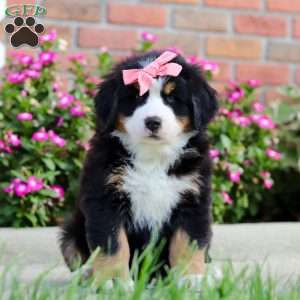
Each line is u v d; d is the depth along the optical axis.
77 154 2.55
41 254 2.18
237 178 2.56
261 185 2.66
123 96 1.93
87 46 2.85
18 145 2.51
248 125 2.67
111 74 1.99
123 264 1.89
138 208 1.94
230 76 2.96
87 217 1.91
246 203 2.62
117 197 1.92
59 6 2.82
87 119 2.58
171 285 1.62
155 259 1.85
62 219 2.52
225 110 2.64
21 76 2.56
